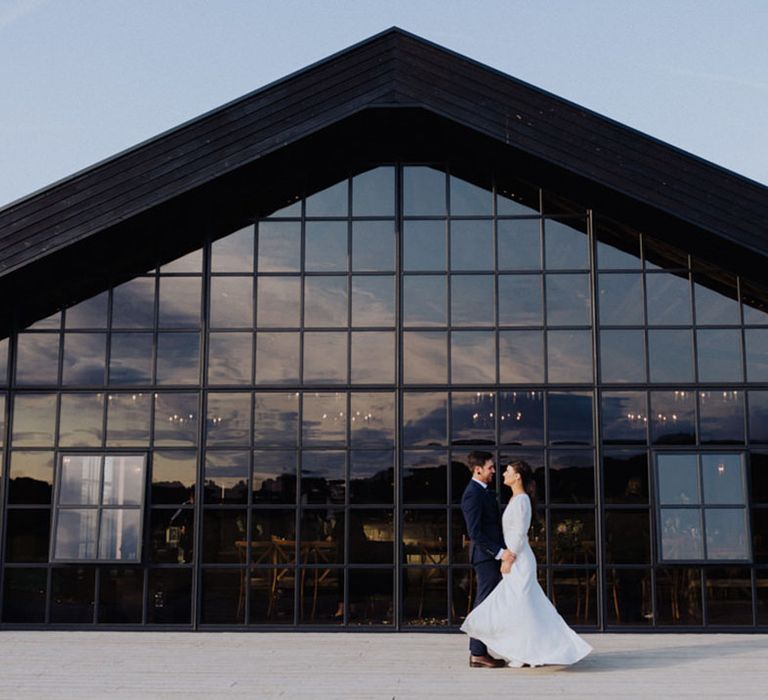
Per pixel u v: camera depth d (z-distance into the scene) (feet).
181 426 30.45
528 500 23.85
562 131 29.50
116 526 29.91
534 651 22.97
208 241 31.35
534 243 31.12
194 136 29.60
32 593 29.89
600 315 30.68
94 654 25.67
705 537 29.45
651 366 30.37
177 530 29.99
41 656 25.36
